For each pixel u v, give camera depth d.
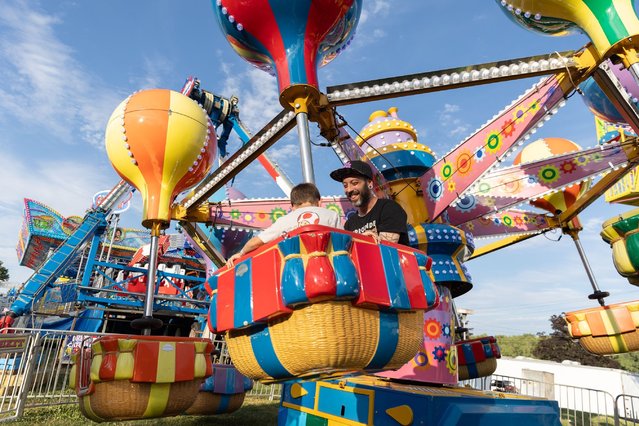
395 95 4.07
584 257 8.07
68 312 17.19
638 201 8.18
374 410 3.43
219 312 2.42
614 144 5.93
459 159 4.89
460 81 3.89
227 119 12.79
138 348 3.99
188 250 21.23
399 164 5.50
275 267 2.03
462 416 2.86
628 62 3.49
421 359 4.61
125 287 18.48
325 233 1.93
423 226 5.01
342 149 4.71
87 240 17.78
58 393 9.29
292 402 4.82
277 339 2.08
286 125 4.28
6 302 26.45
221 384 7.19
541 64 3.79
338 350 1.90
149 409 3.99
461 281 4.91
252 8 4.11
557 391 18.27
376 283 2.04
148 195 5.43
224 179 5.34
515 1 4.15
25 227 26.33
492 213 6.20
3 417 7.32
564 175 6.11
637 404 16.11
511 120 4.35
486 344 6.77
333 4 4.09
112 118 5.64
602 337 6.65
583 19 3.77
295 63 4.11
